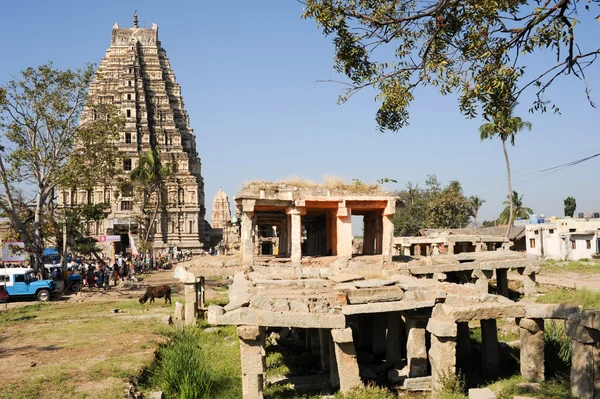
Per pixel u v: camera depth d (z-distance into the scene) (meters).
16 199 39.97
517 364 14.79
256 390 11.59
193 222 88.94
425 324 13.70
